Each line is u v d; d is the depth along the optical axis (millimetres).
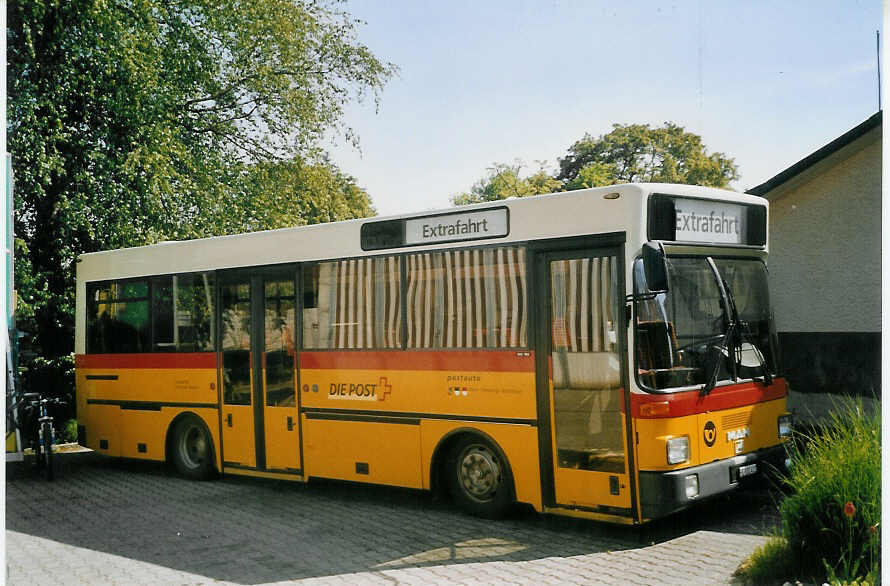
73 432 17125
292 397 10078
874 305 12352
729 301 7910
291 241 10156
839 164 12617
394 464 9039
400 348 9000
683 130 55125
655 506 7066
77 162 17797
